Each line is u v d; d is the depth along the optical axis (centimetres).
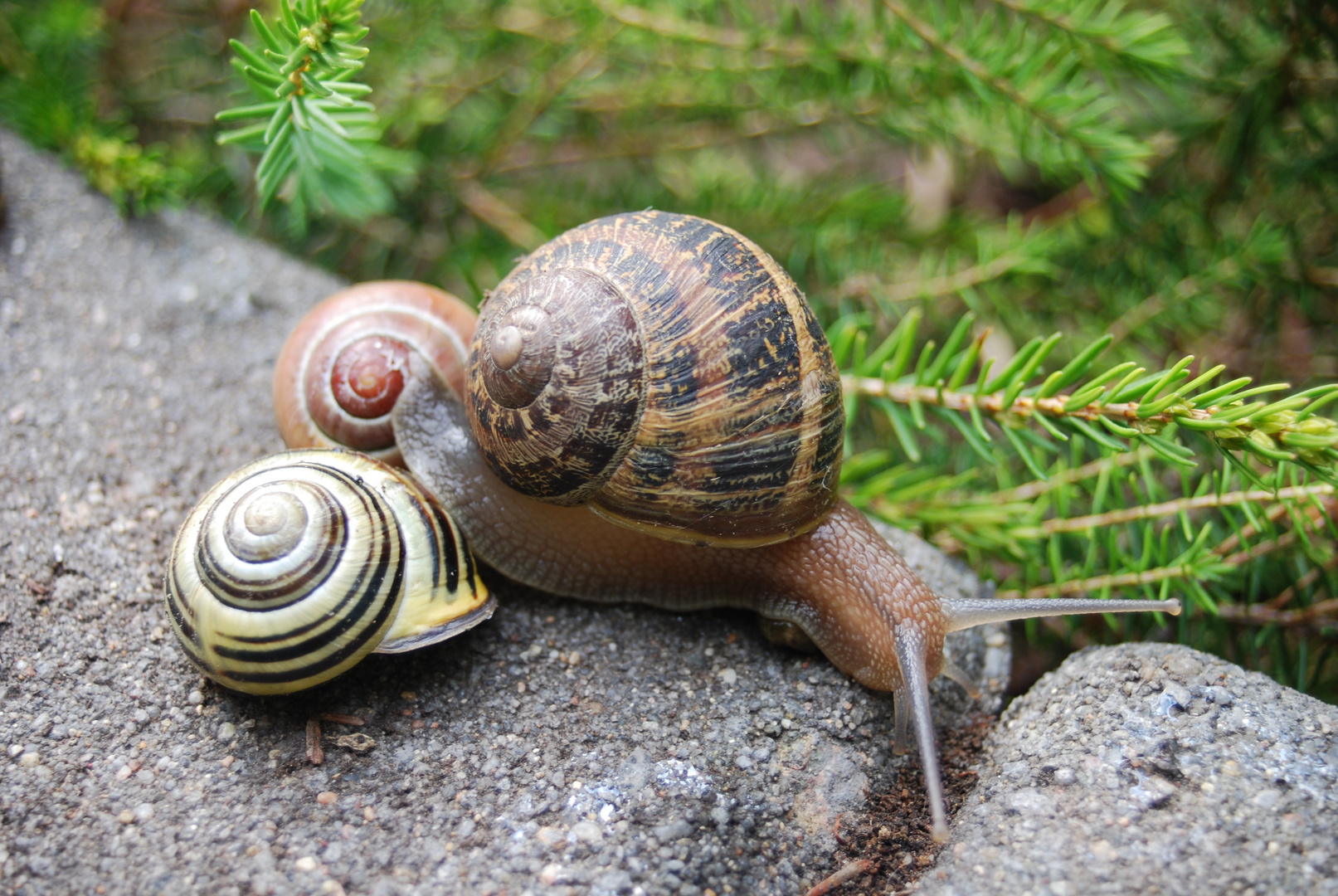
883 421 18
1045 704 15
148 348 17
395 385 15
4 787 14
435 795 14
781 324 14
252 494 14
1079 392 15
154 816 14
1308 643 16
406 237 19
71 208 18
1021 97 16
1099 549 16
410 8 18
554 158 20
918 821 14
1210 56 18
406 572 14
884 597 15
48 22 18
